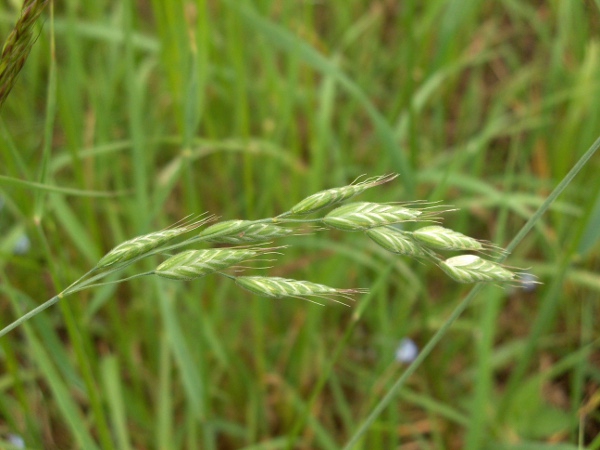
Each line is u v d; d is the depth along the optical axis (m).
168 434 0.28
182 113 0.27
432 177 0.33
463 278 0.16
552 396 0.33
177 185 0.41
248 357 0.35
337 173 0.37
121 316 0.36
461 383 0.34
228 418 0.33
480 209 0.40
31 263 0.27
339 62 0.44
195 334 0.32
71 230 0.28
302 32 0.41
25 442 0.24
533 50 0.49
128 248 0.17
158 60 0.39
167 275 0.17
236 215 0.39
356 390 0.35
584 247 0.25
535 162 0.42
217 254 0.17
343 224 0.16
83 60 0.41
